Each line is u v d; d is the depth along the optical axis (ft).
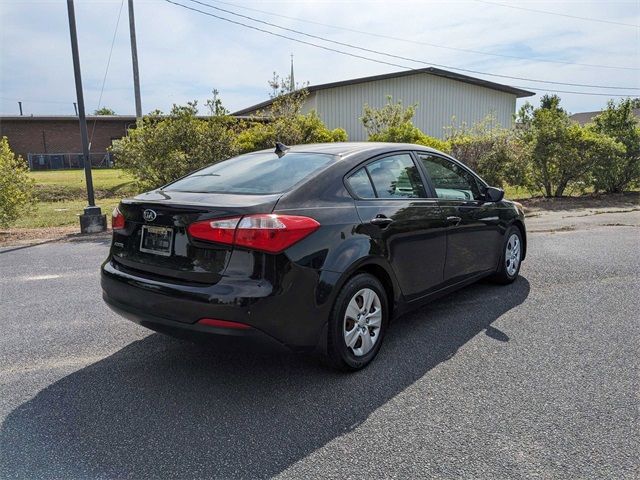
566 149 44.83
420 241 12.60
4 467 7.70
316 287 9.81
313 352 10.18
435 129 85.51
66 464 7.78
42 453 8.07
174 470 7.63
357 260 10.53
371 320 11.30
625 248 24.08
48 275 19.86
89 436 8.55
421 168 13.62
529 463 7.71
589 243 25.46
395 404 9.53
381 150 12.64
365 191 11.59
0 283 18.62
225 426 8.84
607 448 8.07
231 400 9.76
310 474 7.52
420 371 10.93
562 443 8.21
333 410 9.34
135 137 35.70
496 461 7.76
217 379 10.67
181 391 10.14
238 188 10.77
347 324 10.71
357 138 79.61
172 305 9.51
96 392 10.12
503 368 11.04
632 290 16.93
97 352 12.14
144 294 9.98
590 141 44.86
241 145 39.75
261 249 9.13
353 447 8.18
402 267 12.07
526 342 12.50
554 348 12.12
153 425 8.88
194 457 7.95
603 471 7.50
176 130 34.55
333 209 10.51
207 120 37.24
